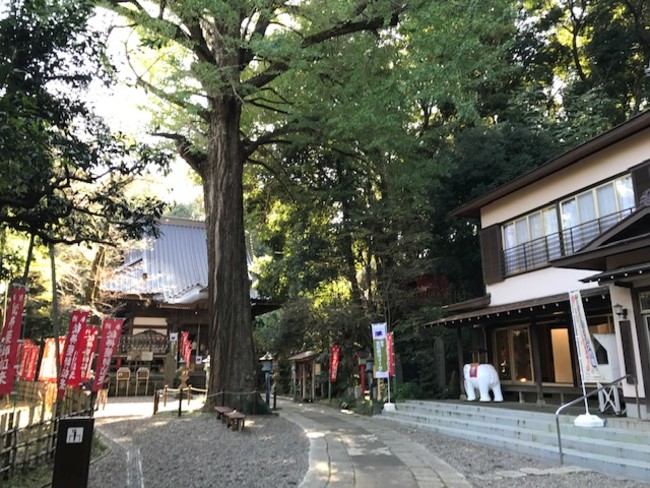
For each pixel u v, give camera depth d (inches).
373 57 587.8
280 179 800.9
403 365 715.4
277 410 670.5
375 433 443.8
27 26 192.4
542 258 532.1
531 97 828.0
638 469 265.7
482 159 717.3
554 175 518.9
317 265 797.9
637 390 354.9
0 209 206.8
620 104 892.0
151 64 536.7
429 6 487.5
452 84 531.8
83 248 747.4
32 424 289.7
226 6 445.4
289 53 503.5
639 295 361.7
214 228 584.1
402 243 694.5
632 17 892.6
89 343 410.0
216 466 300.2
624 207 439.2
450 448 368.8
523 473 286.4
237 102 591.8
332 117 595.8
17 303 275.6
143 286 1031.6
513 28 803.4
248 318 574.9
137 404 711.7
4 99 170.2
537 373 496.4
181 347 970.7
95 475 279.4
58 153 210.5
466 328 705.6
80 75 215.3
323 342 851.4
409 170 668.1
